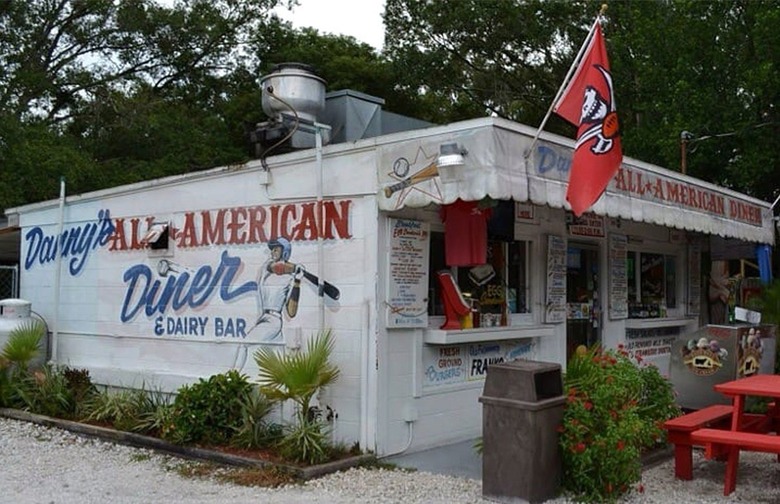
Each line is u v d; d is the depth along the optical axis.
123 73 28.12
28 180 18.48
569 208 7.34
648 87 18.58
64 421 8.69
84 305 10.29
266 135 8.72
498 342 8.64
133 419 8.23
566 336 9.98
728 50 16.98
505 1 25.84
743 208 11.86
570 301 10.21
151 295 9.39
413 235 7.48
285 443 6.98
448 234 7.68
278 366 7.05
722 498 5.94
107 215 10.05
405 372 7.39
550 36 25.72
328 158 7.55
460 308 7.83
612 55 20.69
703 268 13.89
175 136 24.91
